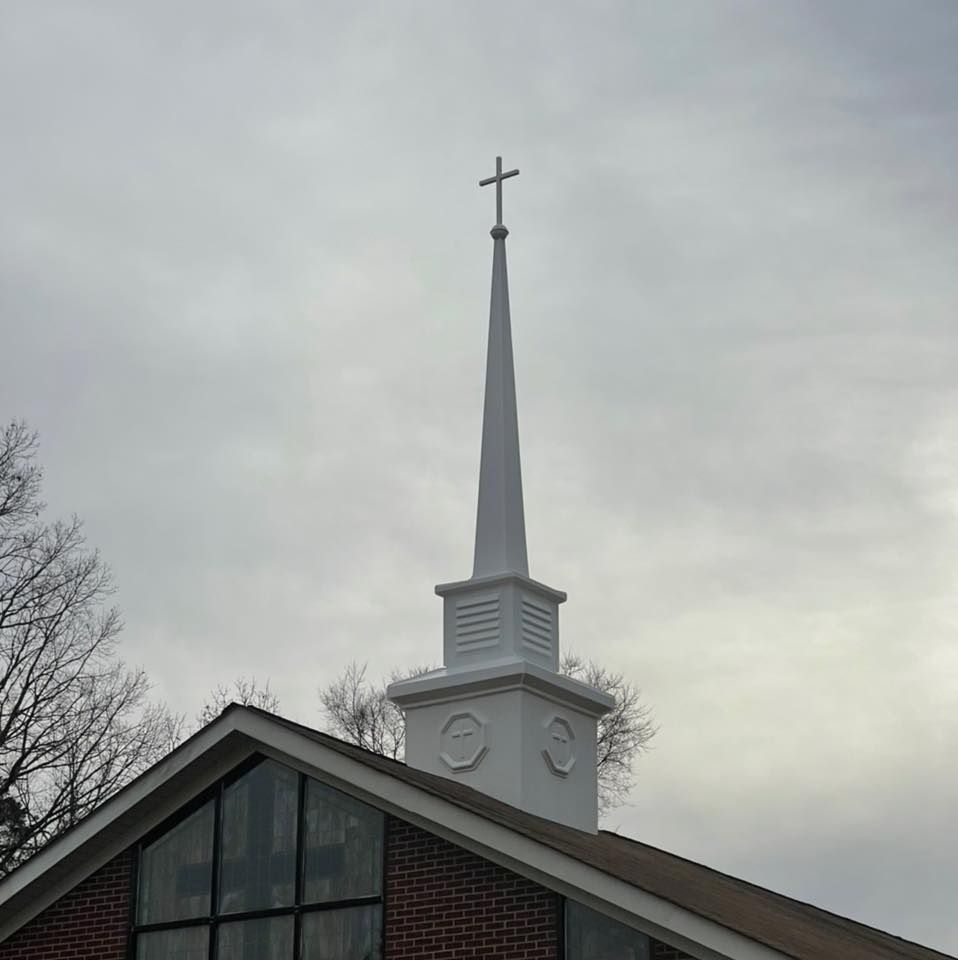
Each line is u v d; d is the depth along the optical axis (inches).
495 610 1099.3
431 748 1083.3
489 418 1167.0
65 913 973.2
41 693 1644.9
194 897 942.4
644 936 807.1
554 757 1079.0
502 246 1222.3
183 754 943.7
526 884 847.7
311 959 898.1
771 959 753.6
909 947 1268.5
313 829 923.4
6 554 1656.0
